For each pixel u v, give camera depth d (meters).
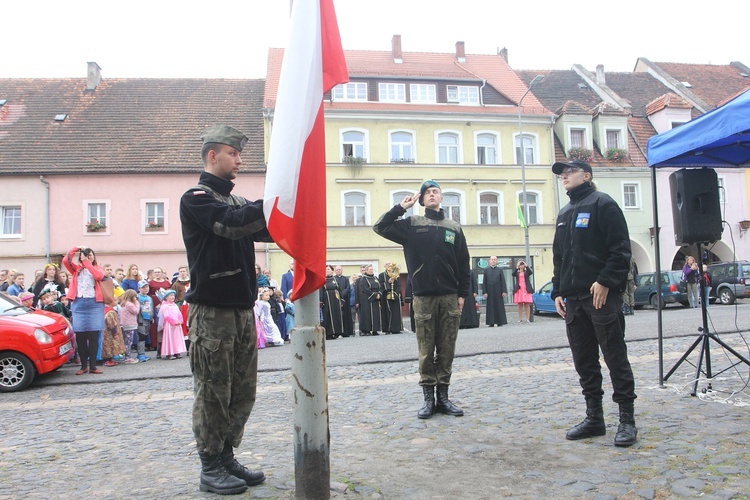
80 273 9.88
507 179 30.03
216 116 29.91
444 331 5.59
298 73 3.46
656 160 6.20
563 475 3.71
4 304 9.44
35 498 3.69
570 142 31.55
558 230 4.84
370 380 7.80
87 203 26.66
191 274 3.60
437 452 4.34
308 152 3.37
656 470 3.69
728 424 4.64
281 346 13.93
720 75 38.72
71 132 28.44
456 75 31.66
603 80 36.69
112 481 4.00
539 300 23.56
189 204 3.50
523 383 6.91
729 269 22.59
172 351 12.01
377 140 28.98
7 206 26.48
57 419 6.36
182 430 5.54
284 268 26.78
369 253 28.27
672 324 12.18
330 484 3.64
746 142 6.21
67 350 9.49
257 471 3.79
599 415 4.54
